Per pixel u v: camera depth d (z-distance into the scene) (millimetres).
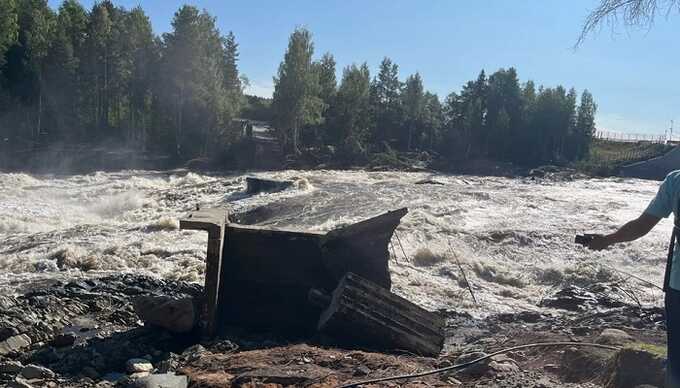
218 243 8609
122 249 18094
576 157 78688
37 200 30078
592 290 16266
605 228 24578
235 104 60219
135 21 62375
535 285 17859
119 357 7617
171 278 15266
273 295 9531
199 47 56438
